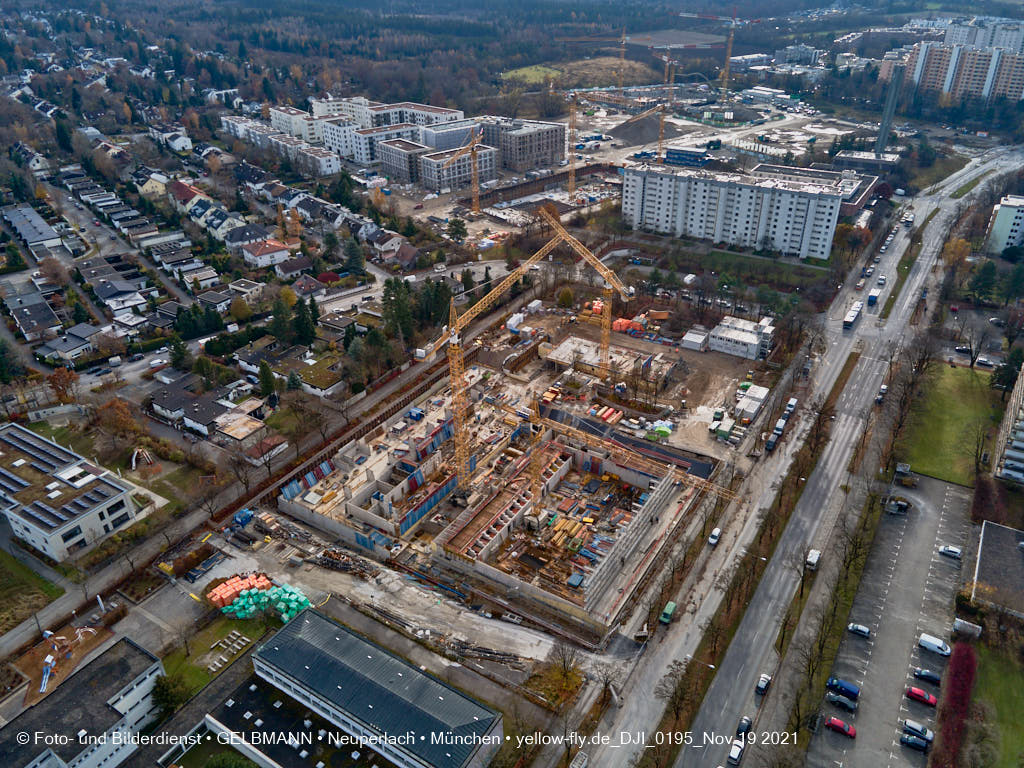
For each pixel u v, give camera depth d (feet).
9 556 574.56
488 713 423.23
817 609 522.88
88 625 516.73
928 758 423.64
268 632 510.99
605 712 457.27
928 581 543.80
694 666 485.15
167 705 444.55
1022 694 459.32
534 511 639.35
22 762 389.19
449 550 583.58
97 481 613.52
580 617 526.57
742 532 598.75
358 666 449.89
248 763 399.24
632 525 593.42
